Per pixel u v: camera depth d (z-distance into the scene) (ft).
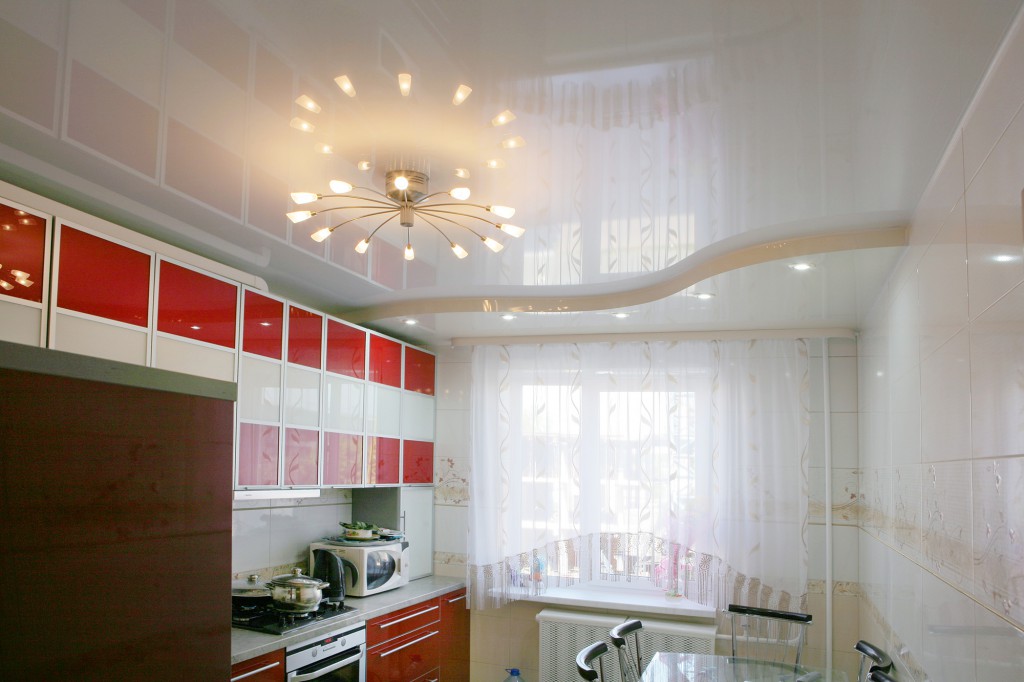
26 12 5.79
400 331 17.16
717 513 16.22
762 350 16.44
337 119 7.48
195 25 5.89
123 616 2.43
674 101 6.98
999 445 6.19
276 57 6.34
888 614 12.54
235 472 11.41
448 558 18.24
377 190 9.32
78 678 2.26
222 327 11.23
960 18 5.39
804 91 6.68
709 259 11.89
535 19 5.66
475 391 17.78
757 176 8.71
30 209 8.25
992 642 6.49
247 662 10.81
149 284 9.89
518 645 17.31
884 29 5.60
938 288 8.39
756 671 11.76
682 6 5.43
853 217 10.00
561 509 17.08
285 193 9.41
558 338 17.46
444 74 6.56
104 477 2.39
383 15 5.66
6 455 2.09
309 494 13.28
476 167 8.64
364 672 13.47
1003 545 6.14
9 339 7.97
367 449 15.34
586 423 17.22
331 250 11.71
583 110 7.21
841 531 15.85
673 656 12.63
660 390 16.90
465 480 18.29
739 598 15.83
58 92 6.94
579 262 12.23
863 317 14.94
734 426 16.37
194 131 7.72
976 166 6.64
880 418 13.34
